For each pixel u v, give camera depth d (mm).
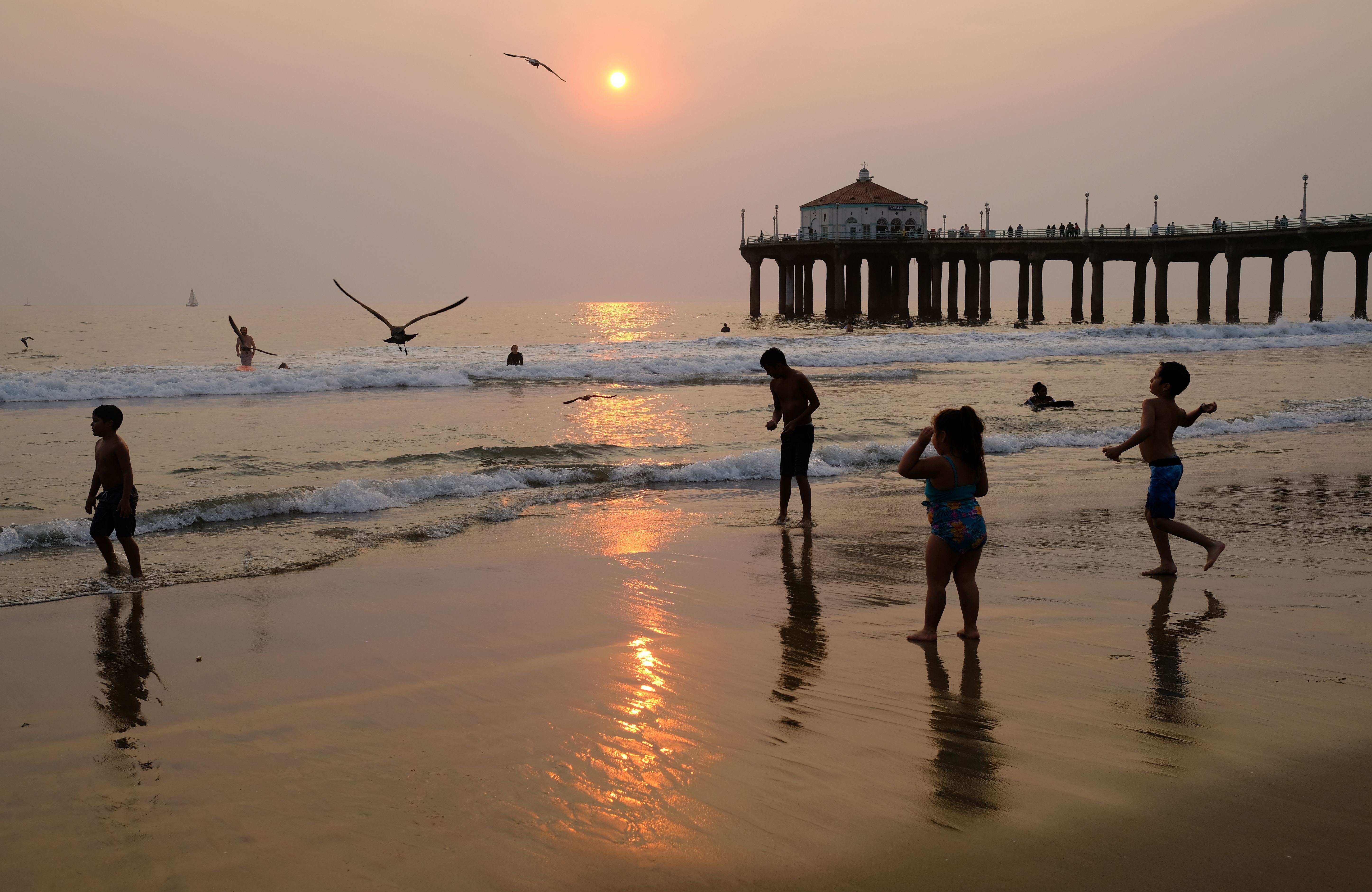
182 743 4543
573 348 43344
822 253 86875
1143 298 80750
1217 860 3260
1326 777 3924
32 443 15969
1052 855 3311
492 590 7387
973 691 5066
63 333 70250
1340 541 8898
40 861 3465
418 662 5695
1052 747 4266
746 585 7582
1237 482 12125
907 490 12141
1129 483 12328
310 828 3672
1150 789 3820
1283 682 5129
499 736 4535
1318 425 18172
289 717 4840
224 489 12039
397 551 8820
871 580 7730
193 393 24766
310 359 38625
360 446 15750
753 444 16062
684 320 110625
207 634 6348
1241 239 71375
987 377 29594
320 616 6715
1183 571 7828
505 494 11758
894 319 90500
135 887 3283
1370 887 3088
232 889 3250
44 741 4578
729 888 3164
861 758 4176
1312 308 68375
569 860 3373
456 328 87750
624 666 5570
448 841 3539
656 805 3773
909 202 89500
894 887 3137
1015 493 11625
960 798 3766
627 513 10648
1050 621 6426
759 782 3959
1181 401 22547
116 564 8109
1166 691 5008
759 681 5273
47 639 6254
